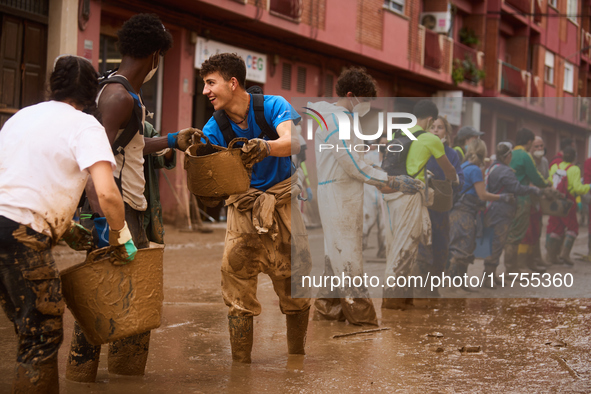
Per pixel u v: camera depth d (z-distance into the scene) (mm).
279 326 5168
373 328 5066
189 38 14750
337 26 18391
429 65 23141
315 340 4652
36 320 2820
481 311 5863
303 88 18891
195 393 3281
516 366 4000
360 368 3883
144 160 3715
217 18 15344
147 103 14523
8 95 11102
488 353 4332
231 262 3922
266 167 3990
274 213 4004
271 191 3986
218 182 3543
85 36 12227
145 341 3600
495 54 27734
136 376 3586
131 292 3084
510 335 4918
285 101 3930
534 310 5977
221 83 3830
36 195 2779
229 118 3947
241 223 3941
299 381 3570
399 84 23234
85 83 2992
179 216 13961
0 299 2871
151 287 3146
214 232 14055
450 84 24734
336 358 4129
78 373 3418
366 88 4992
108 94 3285
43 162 2812
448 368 3922
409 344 4562
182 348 4301
